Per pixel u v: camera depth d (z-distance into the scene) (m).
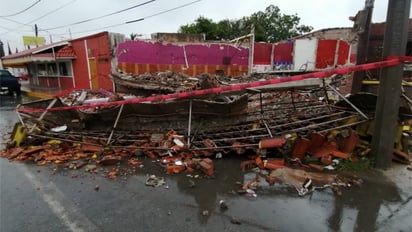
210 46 14.49
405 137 4.18
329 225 2.53
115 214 2.77
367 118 4.31
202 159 4.00
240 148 4.21
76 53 15.17
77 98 8.45
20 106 5.70
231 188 3.29
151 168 3.95
